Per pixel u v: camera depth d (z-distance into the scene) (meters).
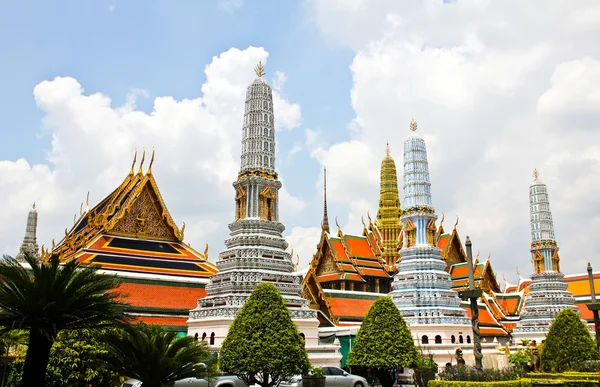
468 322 68.38
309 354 52.69
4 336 34.34
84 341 36.75
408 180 75.19
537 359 58.09
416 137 76.44
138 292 58.91
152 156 73.62
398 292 70.44
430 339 64.94
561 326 57.62
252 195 57.75
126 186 71.81
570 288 103.81
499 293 104.00
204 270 70.50
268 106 61.66
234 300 51.22
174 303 60.06
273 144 60.75
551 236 89.12
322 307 74.81
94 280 30.06
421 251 71.75
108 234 67.06
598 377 41.75
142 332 32.88
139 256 66.75
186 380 37.75
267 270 54.75
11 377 36.34
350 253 99.12
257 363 37.91
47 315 28.78
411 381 59.22
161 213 72.38
